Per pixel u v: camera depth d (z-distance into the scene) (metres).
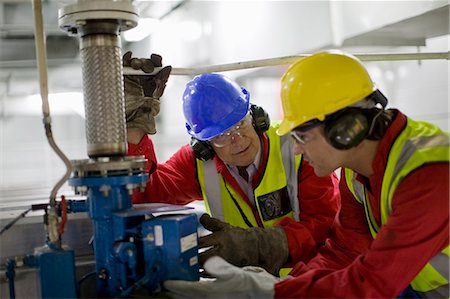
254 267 1.25
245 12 3.07
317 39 2.47
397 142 1.15
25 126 6.00
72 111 5.58
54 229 1.16
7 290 1.37
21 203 1.86
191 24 3.75
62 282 1.13
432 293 1.25
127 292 1.10
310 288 1.09
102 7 1.15
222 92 1.55
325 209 1.59
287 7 2.68
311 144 1.18
